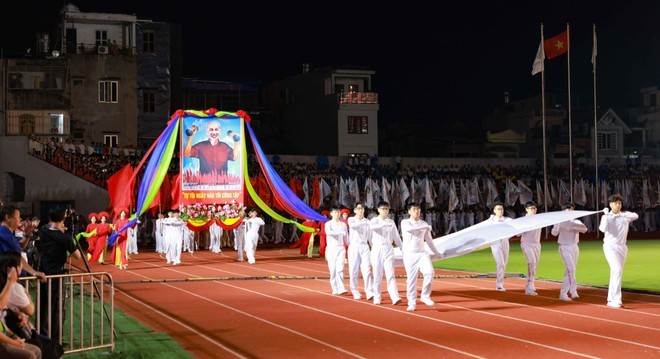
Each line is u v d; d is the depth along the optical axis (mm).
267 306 15766
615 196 15344
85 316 14586
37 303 10734
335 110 59969
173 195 28250
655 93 73562
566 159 58312
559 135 71312
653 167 58406
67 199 41125
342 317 14164
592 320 13594
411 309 14977
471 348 11125
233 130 28234
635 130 73250
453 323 13367
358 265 16922
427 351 10953
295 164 50875
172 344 11586
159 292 18609
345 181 46625
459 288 18797
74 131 51500
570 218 16156
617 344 11312
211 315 14602
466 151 70875
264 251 35688
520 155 73625
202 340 12016
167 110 56125
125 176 28125
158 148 27344
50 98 50031
